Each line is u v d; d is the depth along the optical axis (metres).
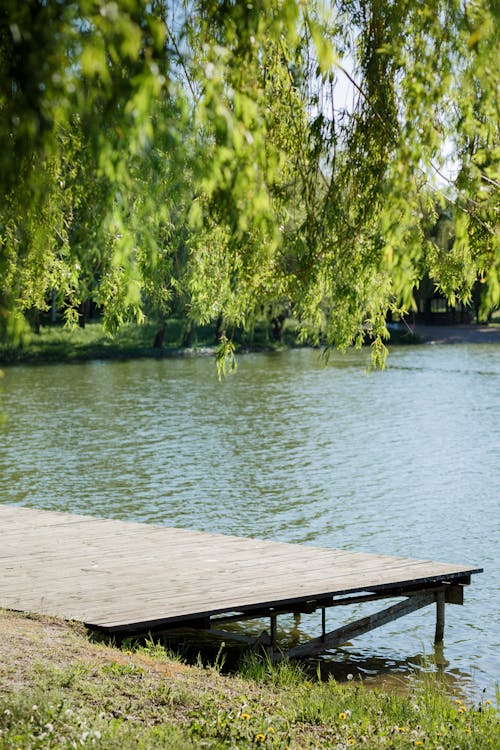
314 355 57.59
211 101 4.77
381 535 17.06
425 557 15.58
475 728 7.34
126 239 6.32
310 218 7.57
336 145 7.49
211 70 4.79
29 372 47.97
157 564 11.74
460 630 12.12
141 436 28.33
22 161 4.93
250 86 5.69
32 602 9.92
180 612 9.60
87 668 7.74
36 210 6.21
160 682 7.65
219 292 8.90
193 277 9.06
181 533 13.70
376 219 7.36
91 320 64.06
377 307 8.43
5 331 4.96
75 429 29.62
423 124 6.07
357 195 7.43
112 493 20.72
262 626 12.31
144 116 4.29
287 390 40.31
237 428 29.98
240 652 10.75
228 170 5.07
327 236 7.56
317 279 7.86
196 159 5.07
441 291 8.12
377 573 11.40
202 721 6.77
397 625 12.33
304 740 6.61
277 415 32.94
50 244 7.42
